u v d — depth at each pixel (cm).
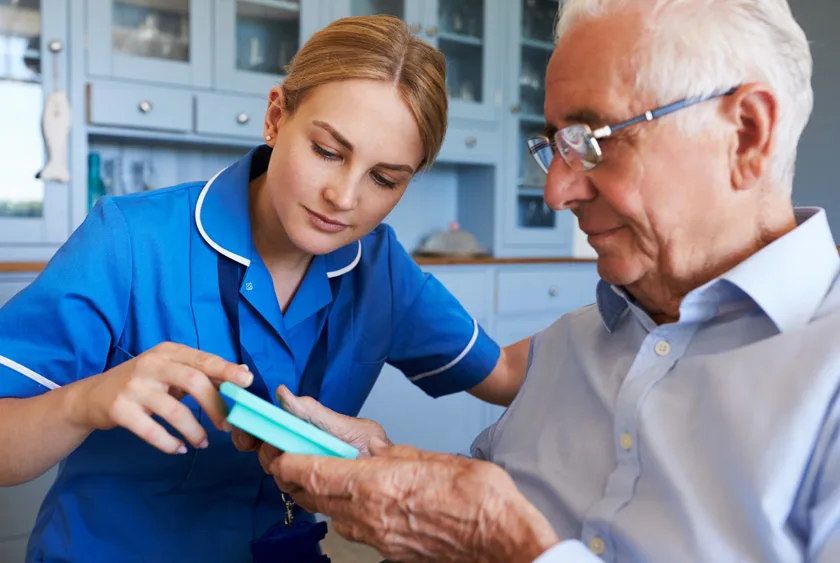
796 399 68
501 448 99
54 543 102
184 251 103
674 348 81
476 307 292
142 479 103
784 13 74
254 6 261
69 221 233
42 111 227
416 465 69
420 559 71
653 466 76
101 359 99
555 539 63
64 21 227
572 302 323
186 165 279
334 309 116
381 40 92
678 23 73
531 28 329
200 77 248
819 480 66
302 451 73
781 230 79
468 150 311
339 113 90
